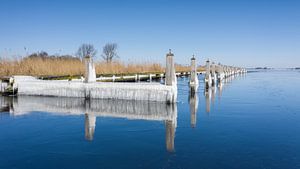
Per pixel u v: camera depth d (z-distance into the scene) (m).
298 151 13.73
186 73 82.12
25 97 31.80
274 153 13.45
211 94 37.00
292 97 33.81
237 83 57.50
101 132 17.38
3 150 14.25
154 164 12.23
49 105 26.91
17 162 12.67
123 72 57.66
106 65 54.56
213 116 21.83
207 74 42.12
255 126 18.59
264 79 73.69
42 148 14.52
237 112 23.58
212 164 12.16
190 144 14.84
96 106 26.02
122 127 18.53
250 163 12.26
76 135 16.78
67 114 22.86
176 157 13.02
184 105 27.12
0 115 22.55
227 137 16.03
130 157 13.08
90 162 12.56
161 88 26.33
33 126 19.02
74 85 30.41
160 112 23.31
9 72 42.16
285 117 21.52
